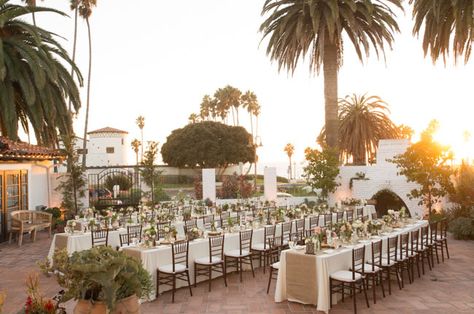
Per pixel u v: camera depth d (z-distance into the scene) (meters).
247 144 56.09
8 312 7.51
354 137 30.28
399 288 8.83
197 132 52.91
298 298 7.81
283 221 12.90
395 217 11.81
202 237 9.99
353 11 20.41
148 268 8.24
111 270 3.66
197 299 8.27
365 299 7.90
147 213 15.04
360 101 30.95
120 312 3.73
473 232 14.38
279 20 22.95
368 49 20.88
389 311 7.40
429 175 15.53
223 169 56.06
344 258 8.09
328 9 20.58
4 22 14.96
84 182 19.36
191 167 54.03
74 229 11.27
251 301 8.09
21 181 16.58
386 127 30.75
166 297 8.42
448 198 17.64
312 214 14.96
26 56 14.58
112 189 25.92
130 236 10.48
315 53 23.61
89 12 33.12
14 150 15.13
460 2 14.34
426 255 10.80
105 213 15.31
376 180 20.58
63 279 4.06
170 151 53.38
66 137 18.19
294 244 8.29
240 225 11.73
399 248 9.69
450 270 10.34
